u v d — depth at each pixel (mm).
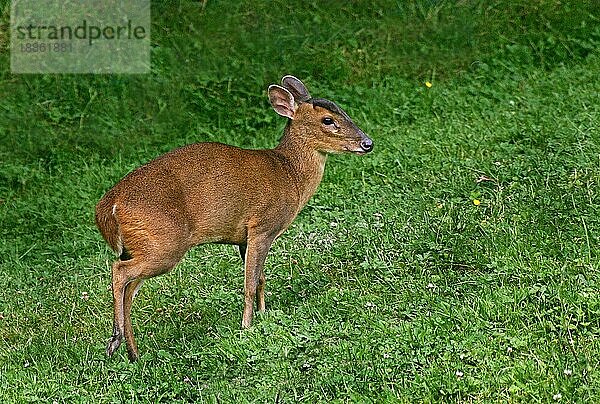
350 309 10422
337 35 19953
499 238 11539
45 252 13656
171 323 10789
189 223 9719
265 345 9750
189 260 12453
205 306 11094
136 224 9406
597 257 10664
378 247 12016
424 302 10398
